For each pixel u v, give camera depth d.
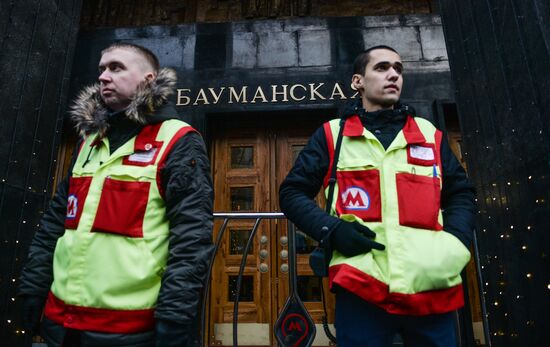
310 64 4.72
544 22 1.96
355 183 1.38
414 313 1.19
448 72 4.61
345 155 1.45
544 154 1.93
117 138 1.44
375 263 1.24
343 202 1.37
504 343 2.30
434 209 1.32
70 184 1.46
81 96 1.52
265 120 4.79
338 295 1.31
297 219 1.40
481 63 2.55
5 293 2.62
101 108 1.48
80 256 1.26
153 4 5.31
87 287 1.23
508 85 2.24
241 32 4.88
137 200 1.29
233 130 4.90
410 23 4.83
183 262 1.21
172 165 1.32
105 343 1.18
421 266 1.21
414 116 1.56
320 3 5.22
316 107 4.56
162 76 1.49
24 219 2.88
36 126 3.08
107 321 1.19
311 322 2.40
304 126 4.86
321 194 4.48
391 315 1.24
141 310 1.22
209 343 4.18
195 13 5.30
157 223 1.31
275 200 4.66
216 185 4.73
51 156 3.25
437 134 1.54
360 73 1.66
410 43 4.75
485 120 2.52
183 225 1.25
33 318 1.42
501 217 2.34
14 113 2.85
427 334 1.23
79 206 1.34
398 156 1.40
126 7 5.29
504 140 2.30
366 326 1.23
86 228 1.29
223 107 4.62
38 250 1.50
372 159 1.40
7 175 2.74
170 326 1.14
